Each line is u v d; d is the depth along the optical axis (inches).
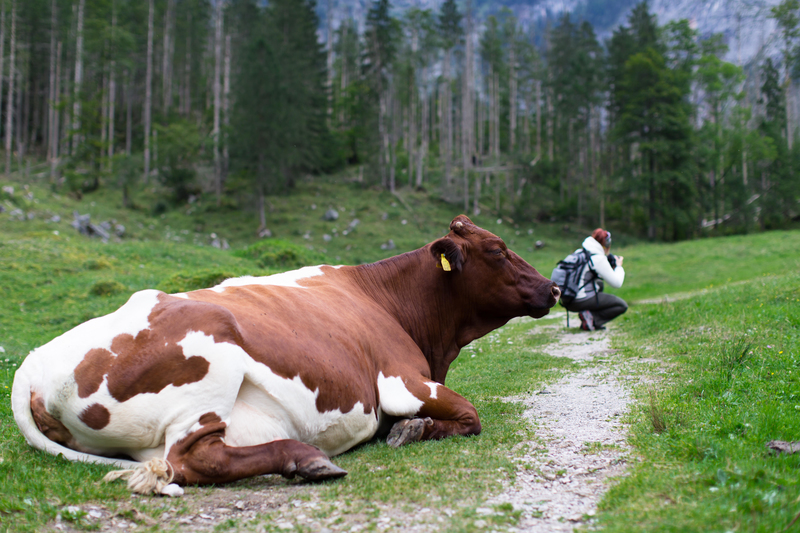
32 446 130.2
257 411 123.6
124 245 786.2
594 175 2377.0
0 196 1314.0
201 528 95.7
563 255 1654.8
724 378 187.3
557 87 2573.8
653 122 1908.2
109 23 2255.2
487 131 3208.7
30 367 124.6
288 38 2460.6
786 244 1064.2
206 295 138.2
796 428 132.1
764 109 2731.3
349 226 1892.2
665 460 121.9
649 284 750.5
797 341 226.8
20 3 2246.6
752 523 85.4
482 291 185.5
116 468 120.0
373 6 2532.0
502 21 3073.3
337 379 137.5
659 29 2310.5
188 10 2955.2
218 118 2210.9
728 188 2118.6
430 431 151.3
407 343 172.4
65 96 2090.3
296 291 156.0
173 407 116.9
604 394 199.0
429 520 97.8
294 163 2044.8
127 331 121.2
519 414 179.9
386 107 2664.9
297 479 120.8
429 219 2041.1
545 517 98.8
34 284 530.6
